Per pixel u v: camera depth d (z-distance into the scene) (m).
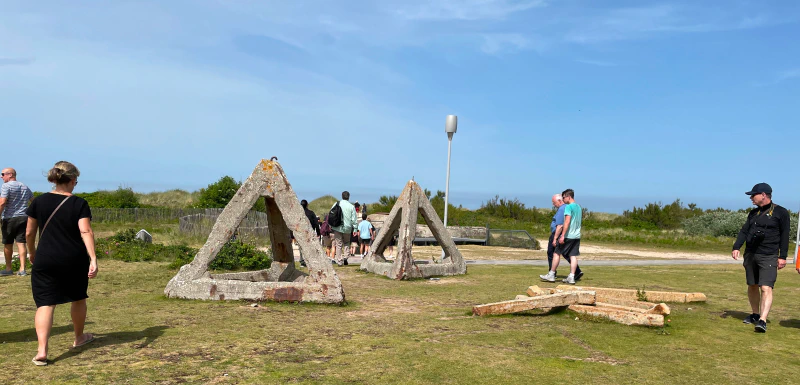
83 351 5.57
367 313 8.11
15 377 4.73
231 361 5.39
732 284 12.37
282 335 6.51
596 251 24.89
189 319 7.25
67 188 5.36
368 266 13.84
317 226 16.94
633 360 5.83
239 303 8.44
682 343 6.63
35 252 5.13
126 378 4.80
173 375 4.93
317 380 4.89
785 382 5.23
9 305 7.97
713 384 5.10
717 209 44.16
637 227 41.72
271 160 9.23
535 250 25.20
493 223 38.12
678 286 11.91
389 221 13.84
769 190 7.70
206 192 31.64
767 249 7.54
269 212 9.81
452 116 17.02
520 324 7.48
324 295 8.59
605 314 7.67
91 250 5.22
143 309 7.85
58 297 5.17
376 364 5.41
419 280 12.45
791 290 11.48
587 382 5.04
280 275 10.13
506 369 5.36
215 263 13.22
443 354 5.83
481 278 12.93
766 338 7.03
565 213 11.81
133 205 35.88
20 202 10.95
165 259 14.36
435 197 40.38
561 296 8.14
